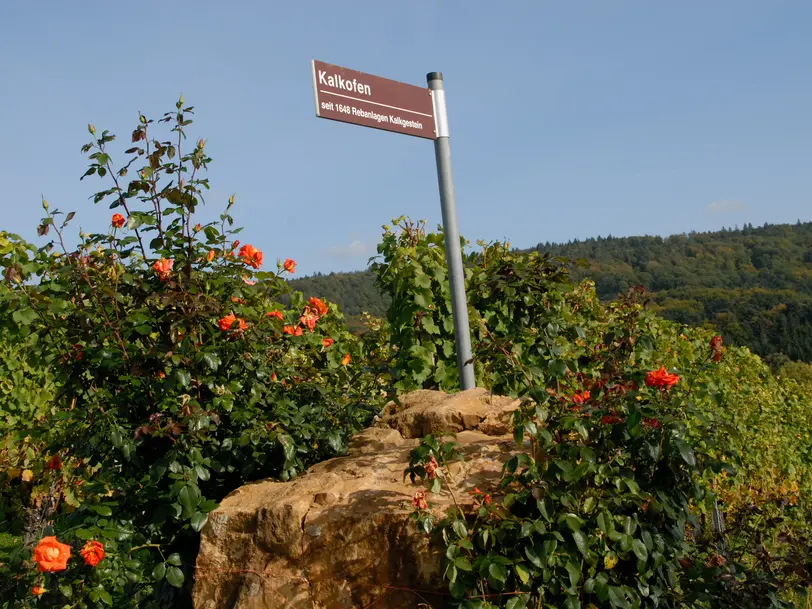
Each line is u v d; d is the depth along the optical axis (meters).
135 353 3.43
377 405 4.39
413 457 2.85
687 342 6.98
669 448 2.85
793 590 3.91
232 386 3.44
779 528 4.54
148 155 3.48
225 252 3.69
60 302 3.34
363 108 4.26
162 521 3.15
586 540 2.68
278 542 2.98
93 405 3.28
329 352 4.80
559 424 2.98
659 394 3.06
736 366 8.92
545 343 3.65
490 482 3.02
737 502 5.61
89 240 3.46
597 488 2.87
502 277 4.72
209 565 3.07
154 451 3.48
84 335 3.34
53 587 2.77
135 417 3.49
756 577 3.35
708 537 3.71
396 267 5.56
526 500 2.71
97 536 2.93
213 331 3.54
